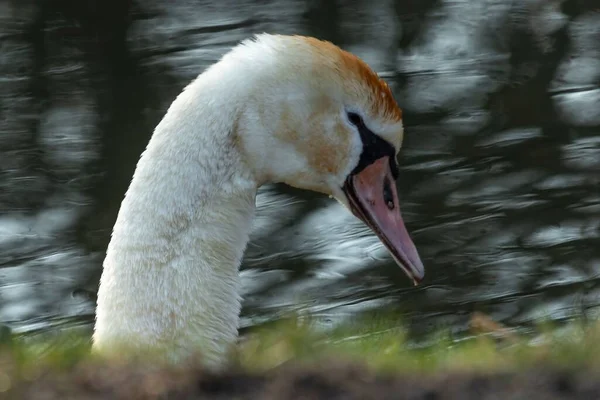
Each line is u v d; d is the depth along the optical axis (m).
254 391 6.23
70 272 15.09
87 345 7.86
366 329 9.53
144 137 18.14
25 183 17.06
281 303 14.16
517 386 6.16
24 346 7.83
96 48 20.38
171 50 20.17
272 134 7.85
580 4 21.62
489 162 17.25
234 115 7.67
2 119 18.58
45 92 19.33
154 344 7.39
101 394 6.21
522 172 16.95
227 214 7.61
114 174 17.34
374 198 8.42
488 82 19.41
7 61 20.06
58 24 21.03
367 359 7.14
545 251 15.11
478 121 18.30
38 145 17.98
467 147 17.66
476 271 14.79
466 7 21.64
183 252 7.48
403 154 17.52
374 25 21.00
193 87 7.72
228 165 7.64
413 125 18.25
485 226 15.75
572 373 6.27
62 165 17.50
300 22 21.05
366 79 8.19
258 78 7.79
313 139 8.06
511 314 13.73
